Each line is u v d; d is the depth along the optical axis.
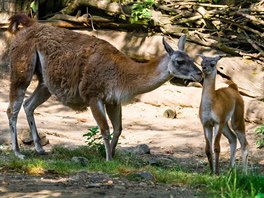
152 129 17.45
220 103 12.38
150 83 12.98
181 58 12.72
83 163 12.38
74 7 21.16
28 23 13.79
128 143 15.92
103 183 10.55
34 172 11.25
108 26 21.02
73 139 15.73
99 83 13.02
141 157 14.19
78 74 13.17
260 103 17.66
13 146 13.38
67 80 13.30
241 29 20.16
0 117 16.25
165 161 14.05
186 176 11.09
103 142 14.43
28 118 13.90
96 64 13.04
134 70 13.04
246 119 17.41
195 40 19.95
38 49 13.51
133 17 20.23
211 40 19.95
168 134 16.73
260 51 19.31
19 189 10.01
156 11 20.78
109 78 13.02
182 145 15.77
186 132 16.94
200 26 20.58
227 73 19.00
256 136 16.38
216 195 9.76
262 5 20.38
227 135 13.22
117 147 15.05
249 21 20.16
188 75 12.71
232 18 20.42
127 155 13.90
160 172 11.38
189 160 14.45
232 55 19.61
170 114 18.27
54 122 17.14
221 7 20.31
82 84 13.12
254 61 19.31
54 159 13.10
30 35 13.59
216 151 12.34
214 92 12.38
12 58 13.66
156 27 20.52
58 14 21.47
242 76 18.94
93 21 20.97
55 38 13.44
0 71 20.86
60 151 13.95
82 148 13.97
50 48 13.40
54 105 19.03
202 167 13.64
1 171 11.41
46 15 22.06
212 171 12.38
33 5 21.45
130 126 17.67
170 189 10.27
